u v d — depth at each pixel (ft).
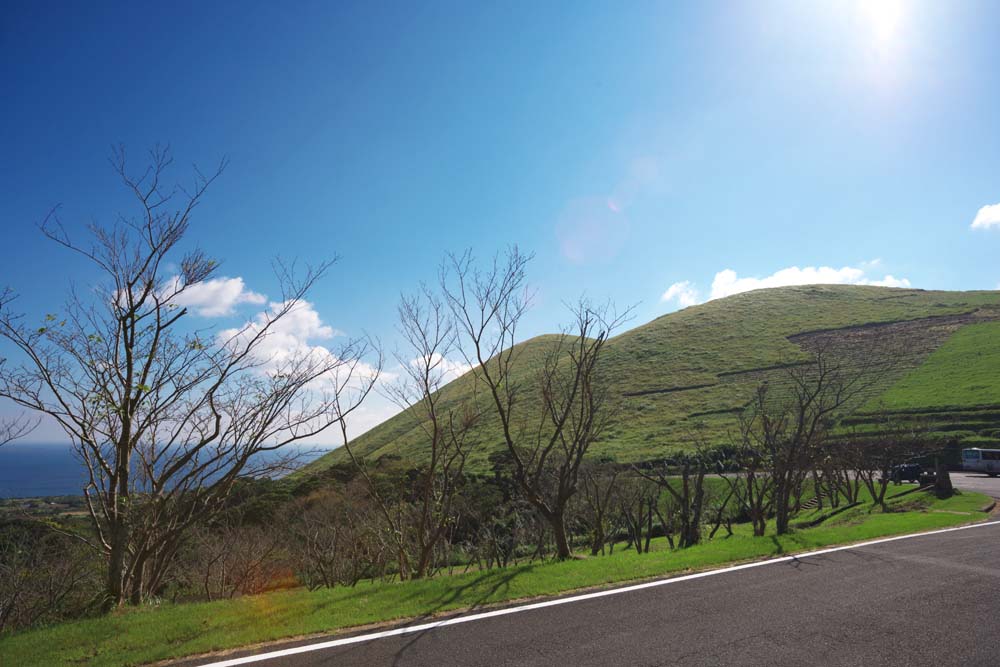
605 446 178.91
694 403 214.28
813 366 217.15
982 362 208.85
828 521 81.46
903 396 187.62
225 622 21.11
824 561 32.40
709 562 31.65
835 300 348.79
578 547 80.53
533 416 164.45
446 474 51.60
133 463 34.32
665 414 207.21
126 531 29.96
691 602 23.99
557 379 65.16
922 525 47.34
